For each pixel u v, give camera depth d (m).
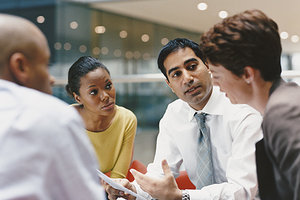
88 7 8.93
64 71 8.82
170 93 4.26
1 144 0.74
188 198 1.29
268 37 0.95
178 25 9.18
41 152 0.74
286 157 0.84
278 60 0.98
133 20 9.14
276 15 8.24
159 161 1.67
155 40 9.20
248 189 1.29
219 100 1.50
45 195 0.75
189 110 1.62
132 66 9.12
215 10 8.29
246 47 0.95
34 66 0.85
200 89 1.43
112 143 1.78
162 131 1.72
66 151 0.76
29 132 0.75
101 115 1.73
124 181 1.48
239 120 1.42
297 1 7.43
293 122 0.84
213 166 1.54
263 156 0.97
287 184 0.89
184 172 1.76
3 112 0.78
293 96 0.89
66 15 8.93
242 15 0.99
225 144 1.48
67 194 0.77
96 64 1.68
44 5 8.93
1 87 0.81
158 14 8.95
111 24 9.05
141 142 3.32
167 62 1.47
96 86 1.65
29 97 0.79
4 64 0.82
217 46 0.98
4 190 0.72
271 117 0.88
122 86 4.48
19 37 0.82
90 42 9.00
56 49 8.91
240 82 1.00
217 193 1.30
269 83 0.98
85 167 0.80
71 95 1.76
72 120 0.80
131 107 4.43
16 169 0.73
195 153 1.61
